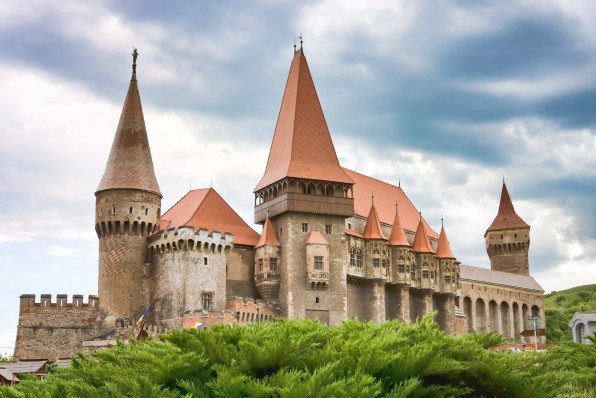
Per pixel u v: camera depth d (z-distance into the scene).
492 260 178.88
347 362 18.25
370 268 107.44
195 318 87.44
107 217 96.44
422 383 18.86
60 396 17.75
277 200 103.00
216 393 16.77
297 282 98.81
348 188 105.62
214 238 95.94
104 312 94.50
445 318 121.44
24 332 92.31
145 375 17.53
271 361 18.14
